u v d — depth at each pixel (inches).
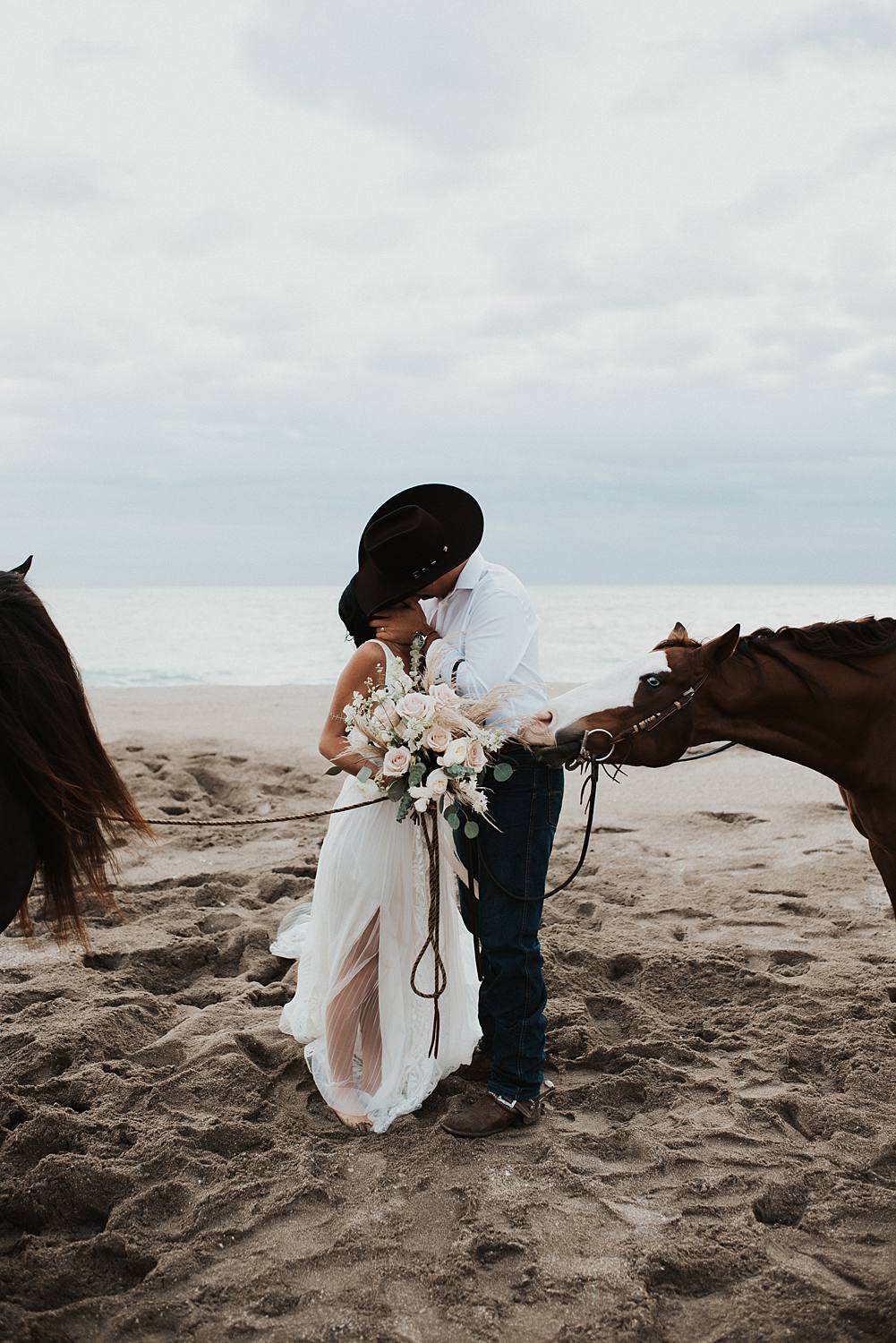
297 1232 112.1
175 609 2903.5
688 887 238.5
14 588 113.5
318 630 1857.8
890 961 189.2
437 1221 113.3
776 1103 138.0
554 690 561.6
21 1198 118.9
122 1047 156.1
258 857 261.3
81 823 115.6
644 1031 162.9
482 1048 147.2
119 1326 97.9
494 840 127.7
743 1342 95.2
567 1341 94.9
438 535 122.4
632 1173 122.8
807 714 131.7
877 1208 114.2
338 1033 135.3
